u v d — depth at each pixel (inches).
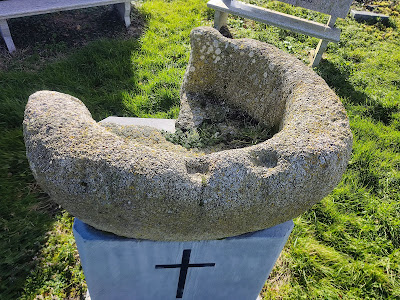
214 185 53.3
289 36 195.9
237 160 54.7
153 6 200.2
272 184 54.6
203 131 92.6
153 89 144.4
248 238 69.7
